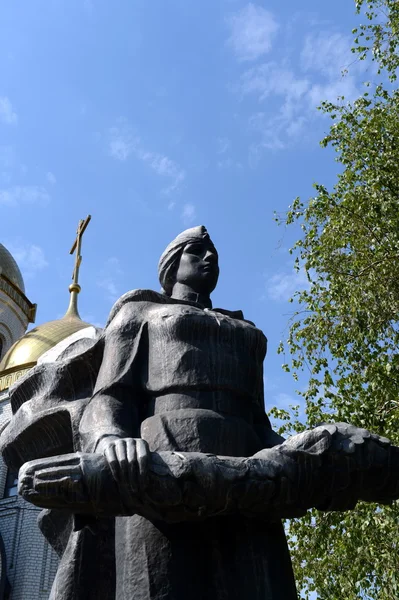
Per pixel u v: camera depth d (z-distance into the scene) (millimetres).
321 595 9930
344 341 11578
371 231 12008
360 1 13250
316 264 12078
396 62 13133
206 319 3234
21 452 3551
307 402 11188
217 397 3100
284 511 2818
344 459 2809
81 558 3121
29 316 37344
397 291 11516
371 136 12617
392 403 10664
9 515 25875
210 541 2920
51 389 3465
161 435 2965
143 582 2785
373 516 9492
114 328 3301
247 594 2793
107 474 2574
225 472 2613
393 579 9250
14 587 24141
